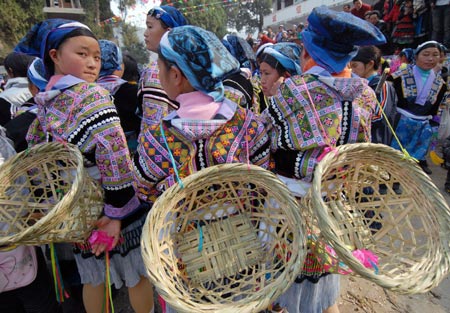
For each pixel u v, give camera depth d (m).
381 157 1.15
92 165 1.44
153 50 1.86
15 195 1.37
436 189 1.08
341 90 1.13
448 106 3.49
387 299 2.02
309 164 1.17
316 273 1.26
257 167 1.04
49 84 1.35
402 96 3.24
